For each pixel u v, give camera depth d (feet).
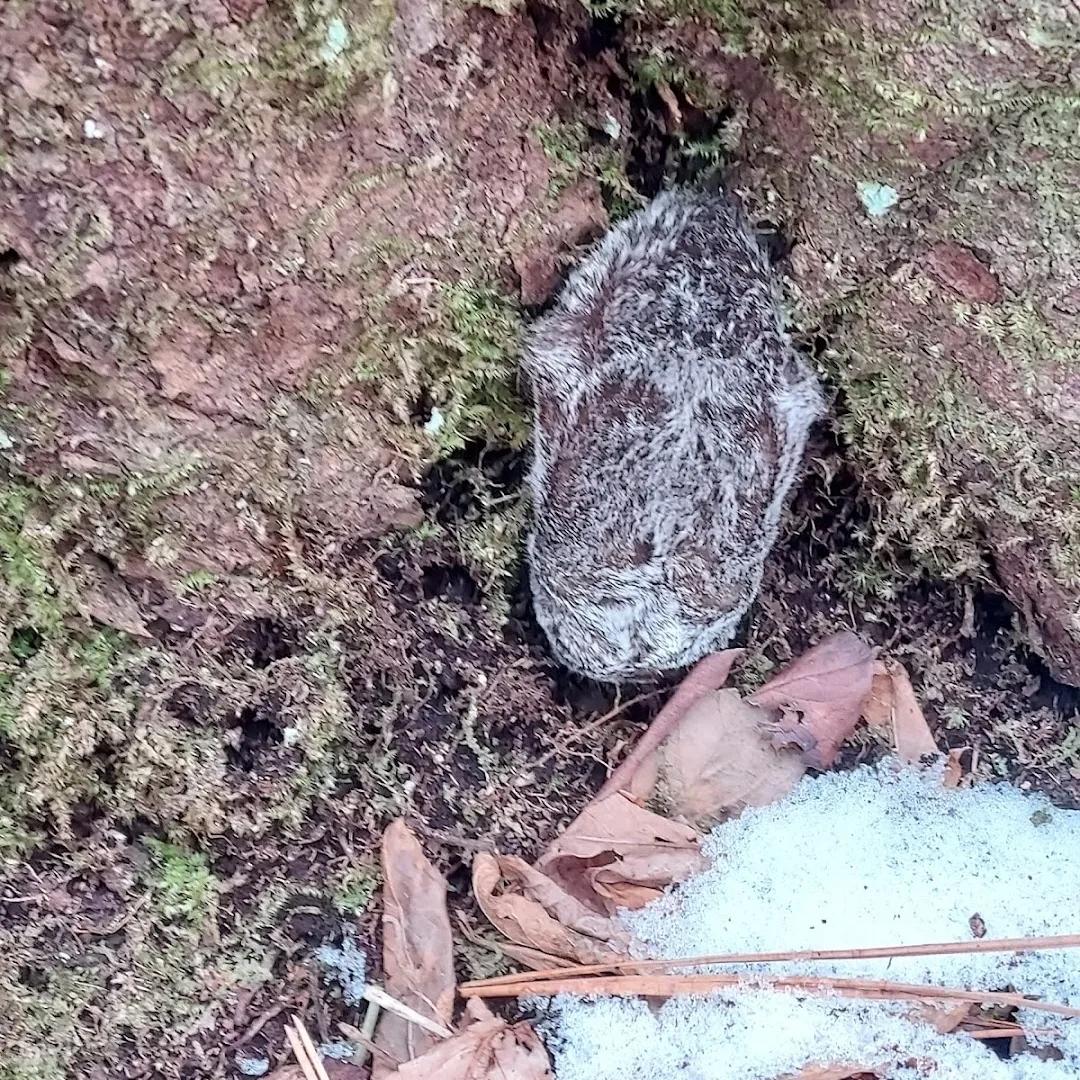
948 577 1.00
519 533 0.99
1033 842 1.00
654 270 0.95
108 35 0.86
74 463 0.94
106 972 0.98
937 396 0.96
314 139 0.89
